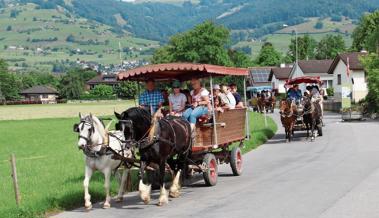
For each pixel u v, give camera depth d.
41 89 178.62
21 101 146.62
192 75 17.19
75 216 12.70
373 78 49.16
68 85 165.75
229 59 114.38
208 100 16.39
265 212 11.87
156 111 15.41
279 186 15.23
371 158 20.50
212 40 111.44
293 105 29.83
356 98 71.31
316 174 17.14
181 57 113.94
